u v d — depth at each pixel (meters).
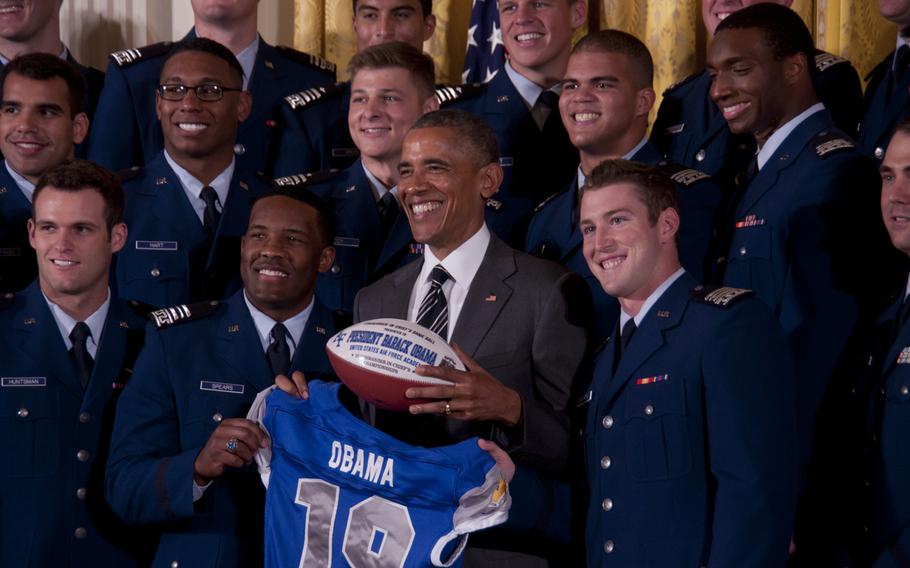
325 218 13.75
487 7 19.97
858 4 18.67
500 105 17.09
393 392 11.14
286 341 13.52
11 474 13.20
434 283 12.65
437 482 11.45
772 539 10.84
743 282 13.49
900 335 11.80
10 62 16.47
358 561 11.54
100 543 13.34
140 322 14.16
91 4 20.62
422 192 12.47
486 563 12.27
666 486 11.31
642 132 15.30
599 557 11.59
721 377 11.16
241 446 11.93
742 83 14.16
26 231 16.00
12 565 13.02
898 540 11.19
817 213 13.23
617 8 19.62
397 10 18.38
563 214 14.74
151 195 15.77
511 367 12.22
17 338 13.67
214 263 15.41
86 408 13.50
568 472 12.41
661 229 11.89
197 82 15.77
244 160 17.50
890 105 14.99
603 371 12.16
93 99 18.47
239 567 12.73
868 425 11.84
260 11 21.11
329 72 18.88
